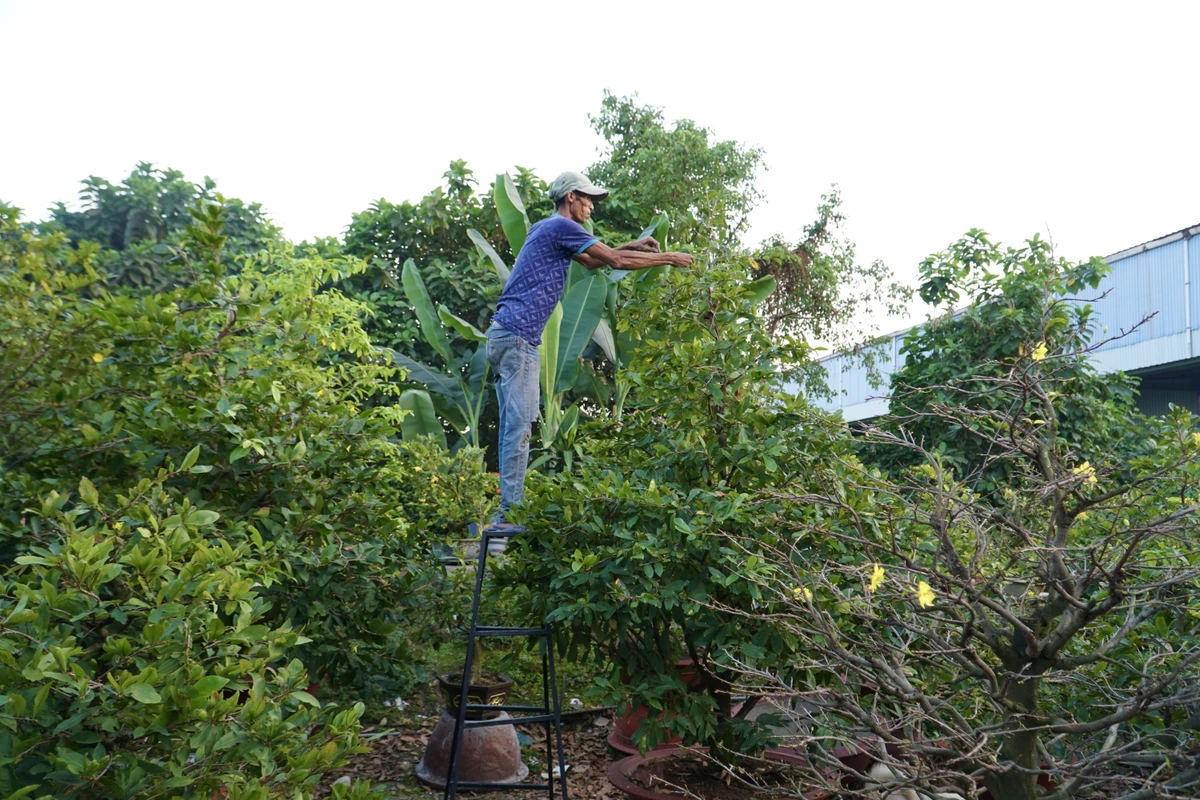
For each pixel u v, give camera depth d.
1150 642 2.99
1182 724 2.47
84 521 3.14
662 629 3.81
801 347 4.09
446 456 6.39
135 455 3.54
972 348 7.57
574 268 9.58
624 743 4.77
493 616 4.91
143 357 3.69
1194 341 12.84
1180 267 13.15
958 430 6.96
